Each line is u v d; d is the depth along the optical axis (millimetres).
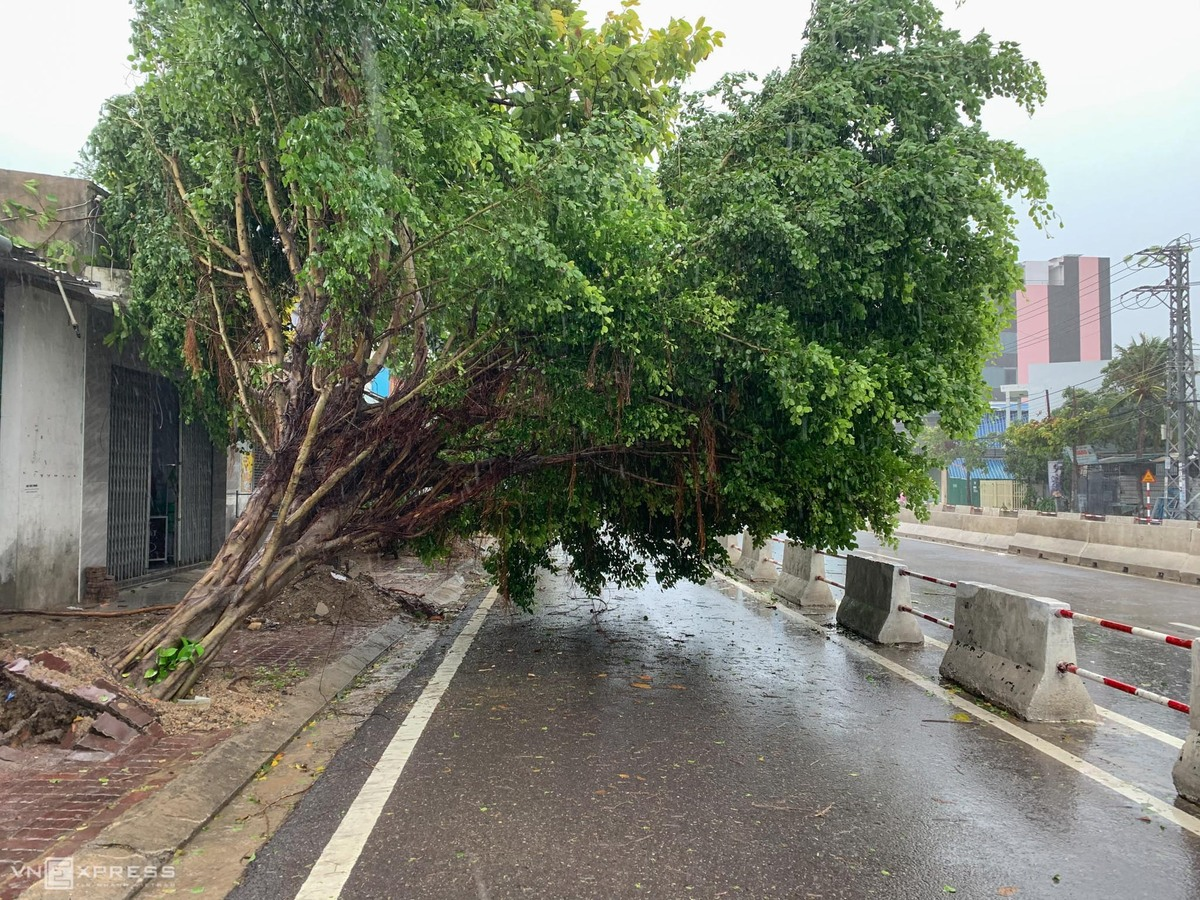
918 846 3908
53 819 3900
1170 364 35219
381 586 11117
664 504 7691
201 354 8312
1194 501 33031
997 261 6906
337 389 6574
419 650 8414
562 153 5691
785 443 7121
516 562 9078
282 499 6309
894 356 6914
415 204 5285
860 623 9344
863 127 7094
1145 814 4348
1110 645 9117
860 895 3438
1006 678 6414
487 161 6246
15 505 8461
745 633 9445
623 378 6438
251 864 3676
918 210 6434
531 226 5551
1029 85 7234
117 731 4891
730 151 7227
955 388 7016
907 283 6707
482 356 6809
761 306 6492
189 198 7184
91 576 9516
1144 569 16203
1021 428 45531
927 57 7219
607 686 6957
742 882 3531
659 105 7531
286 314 8133
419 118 5523
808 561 11477
